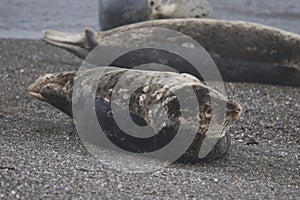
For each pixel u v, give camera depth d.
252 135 24.84
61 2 58.34
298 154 22.38
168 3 37.34
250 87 32.69
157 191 16.95
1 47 41.34
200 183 17.86
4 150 20.11
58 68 36.16
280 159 21.55
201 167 19.77
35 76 34.16
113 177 17.83
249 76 33.81
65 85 22.55
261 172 19.72
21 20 52.50
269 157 21.73
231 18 54.31
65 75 22.75
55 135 22.88
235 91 31.75
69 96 22.39
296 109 28.73
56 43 35.09
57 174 17.64
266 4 58.09
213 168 19.73
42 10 55.72
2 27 50.03
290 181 18.91
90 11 56.16
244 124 26.12
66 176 17.53
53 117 26.31
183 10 37.22
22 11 55.12
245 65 33.72
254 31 33.66
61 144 21.59
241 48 33.66
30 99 29.34
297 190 17.89
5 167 17.81
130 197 16.39
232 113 19.31
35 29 49.81
